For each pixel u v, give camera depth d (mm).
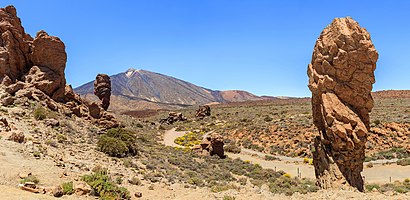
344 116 17547
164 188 18781
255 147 51781
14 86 32312
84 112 38406
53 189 12758
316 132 52062
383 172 33281
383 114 63469
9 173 13805
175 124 84875
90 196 13586
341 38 17797
